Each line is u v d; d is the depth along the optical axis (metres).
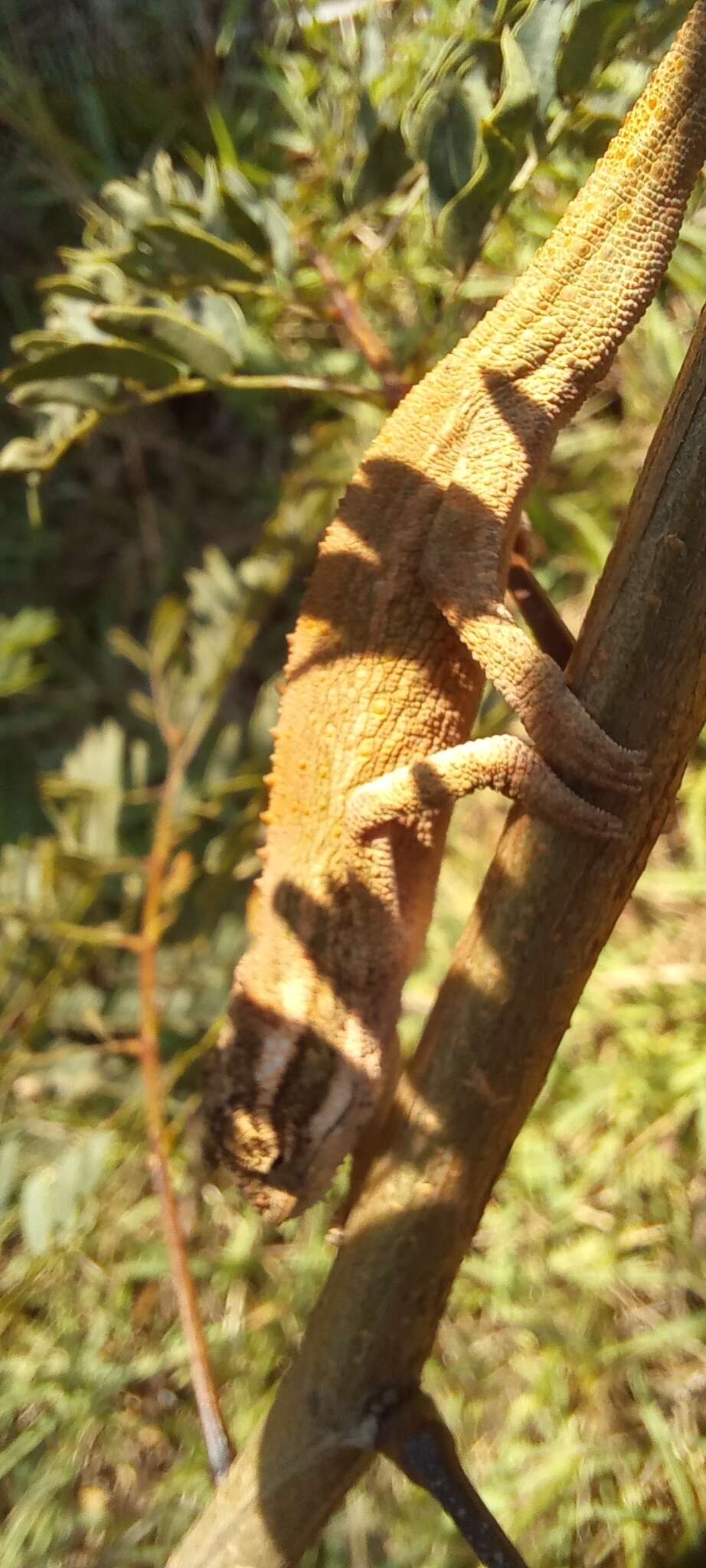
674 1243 0.22
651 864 0.24
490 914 0.14
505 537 0.15
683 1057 0.23
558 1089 0.23
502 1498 0.21
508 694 0.15
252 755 0.26
